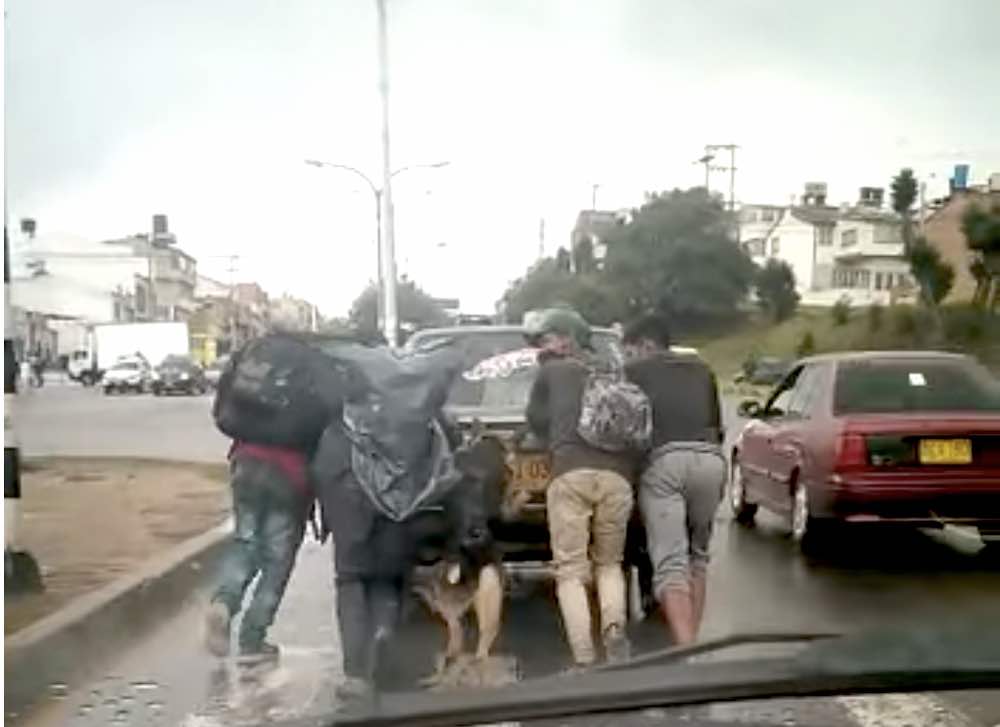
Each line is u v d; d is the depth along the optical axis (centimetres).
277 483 558
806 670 272
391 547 520
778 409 976
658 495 545
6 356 659
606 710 263
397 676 492
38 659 538
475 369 702
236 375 557
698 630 545
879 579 751
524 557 627
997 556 836
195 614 664
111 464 1202
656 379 551
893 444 820
